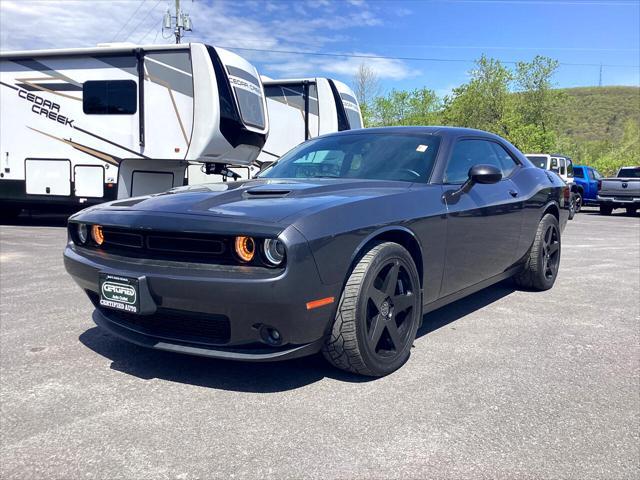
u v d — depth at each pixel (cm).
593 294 521
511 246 454
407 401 278
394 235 322
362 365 296
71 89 1068
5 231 1052
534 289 528
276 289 254
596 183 2025
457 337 382
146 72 1023
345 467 219
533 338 382
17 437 242
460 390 292
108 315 327
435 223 344
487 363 332
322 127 1366
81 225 326
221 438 241
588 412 269
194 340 285
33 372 315
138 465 221
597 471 218
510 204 440
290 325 264
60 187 1089
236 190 328
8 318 424
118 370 319
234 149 1037
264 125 1109
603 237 1053
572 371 321
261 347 278
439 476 213
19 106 1102
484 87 3938
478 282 413
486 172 370
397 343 316
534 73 3953
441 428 250
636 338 385
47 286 539
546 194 514
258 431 247
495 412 267
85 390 291
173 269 273
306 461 223
